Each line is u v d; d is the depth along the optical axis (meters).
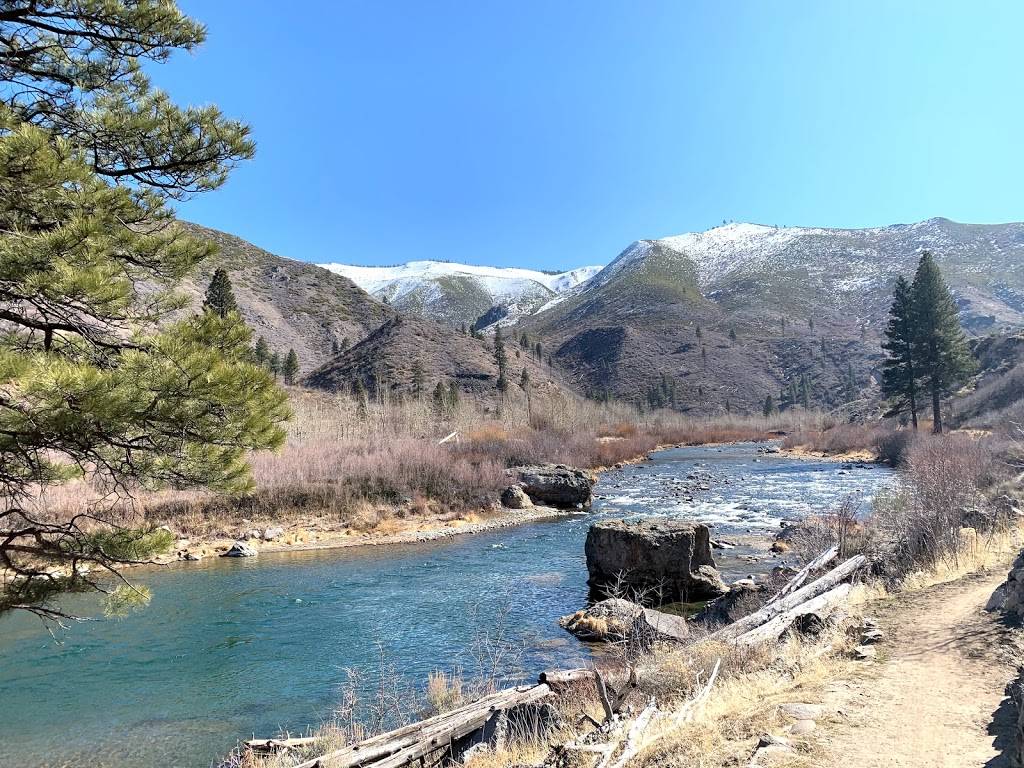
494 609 15.09
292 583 18.25
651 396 168.25
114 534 7.19
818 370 183.12
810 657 7.93
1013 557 11.58
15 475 6.75
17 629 14.14
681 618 12.44
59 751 8.95
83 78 8.42
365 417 57.50
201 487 7.67
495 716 7.75
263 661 12.15
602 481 42.91
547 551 22.28
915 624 8.76
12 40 7.61
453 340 136.25
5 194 6.31
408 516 28.56
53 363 5.54
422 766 6.97
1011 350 68.75
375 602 16.06
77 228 6.18
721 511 28.45
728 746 5.33
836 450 59.75
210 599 16.53
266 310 164.88
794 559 17.22
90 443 6.11
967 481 15.86
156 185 8.86
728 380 183.38
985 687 6.20
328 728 8.55
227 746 8.98
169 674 11.61
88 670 11.83
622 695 6.70
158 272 7.91
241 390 6.68
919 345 55.41
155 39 8.22
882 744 5.12
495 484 32.44
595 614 13.28
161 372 6.14
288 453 33.75
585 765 5.38
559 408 69.75
